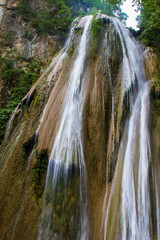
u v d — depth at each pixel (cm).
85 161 378
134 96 460
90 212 332
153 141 397
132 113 430
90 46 540
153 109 437
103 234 311
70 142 394
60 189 354
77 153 381
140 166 364
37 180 385
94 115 427
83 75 493
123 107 422
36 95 570
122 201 333
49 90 542
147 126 411
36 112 528
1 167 500
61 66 575
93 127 413
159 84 478
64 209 332
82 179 361
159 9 595
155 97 459
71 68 537
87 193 350
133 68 516
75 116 432
